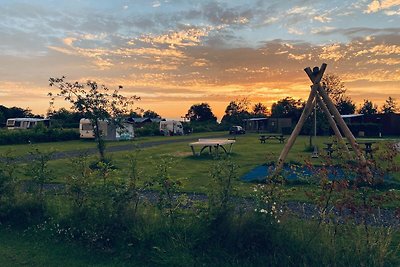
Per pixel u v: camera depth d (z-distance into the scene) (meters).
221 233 4.40
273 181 5.00
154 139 36.97
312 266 3.92
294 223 4.47
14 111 78.81
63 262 4.39
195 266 4.15
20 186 6.09
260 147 24.14
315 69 9.82
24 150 21.16
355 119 45.38
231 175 4.80
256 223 4.32
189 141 32.75
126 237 4.71
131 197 5.02
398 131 43.19
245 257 4.23
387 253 4.06
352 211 4.06
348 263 3.86
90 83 14.12
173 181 5.16
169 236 4.58
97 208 4.97
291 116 61.75
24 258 4.50
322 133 40.59
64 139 34.81
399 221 5.33
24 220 5.62
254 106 91.25
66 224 5.22
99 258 4.50
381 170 4.20
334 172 4.33
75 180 5.39
